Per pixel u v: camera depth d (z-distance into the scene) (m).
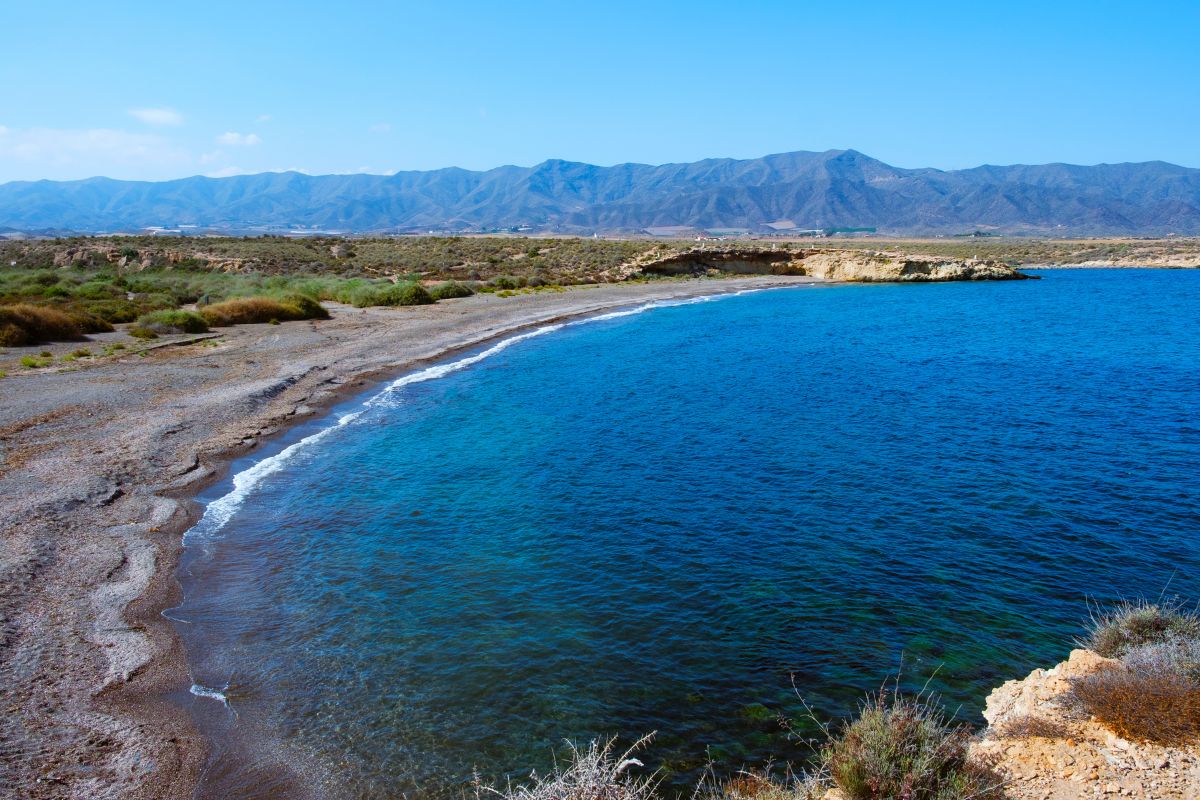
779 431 20.62
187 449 17.88
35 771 6.73
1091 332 42.84
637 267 83.19
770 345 38.09
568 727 7.97
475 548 12.89
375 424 21.70
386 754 7.50
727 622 10.23
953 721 7.84
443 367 31.22
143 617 10.08
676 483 16.30
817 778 6.72
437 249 97.12
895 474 16.69
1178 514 14.05
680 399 25.02
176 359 29.34
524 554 12.62
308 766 7.30
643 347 37.28
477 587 11.35
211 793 6.86
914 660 9.20
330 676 8.88
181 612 10.38
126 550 12.05
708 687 8.70
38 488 14.23
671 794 6.94
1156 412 22.48
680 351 36.00
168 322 37.09
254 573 11.78
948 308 57.75
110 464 16.08
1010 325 46.62
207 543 12.91
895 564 12.02
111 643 9.25
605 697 8.51
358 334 38.09
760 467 17.34
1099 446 18.75
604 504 15.05
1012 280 89.00
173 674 8.78
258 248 86.06
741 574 11.75
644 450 18.92
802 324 47.34
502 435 20.50
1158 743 6.14
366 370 29.34
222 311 40.84
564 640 9.78
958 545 12.73
